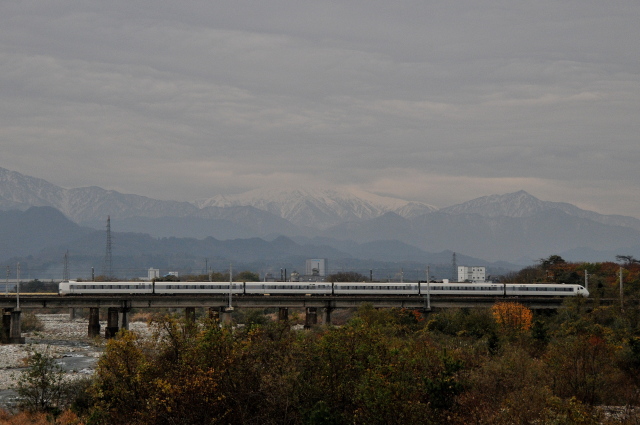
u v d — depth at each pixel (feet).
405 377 201.36
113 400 198.59
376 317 483.51
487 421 198.49
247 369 195.93
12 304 610.24
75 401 272.51
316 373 206.28
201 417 187.42
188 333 209.67
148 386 194.29
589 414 196.65
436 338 447.83
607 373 277.64
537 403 207.82
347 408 200.13
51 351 482.28
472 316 507.30
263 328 214.28
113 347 202.28
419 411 190.90
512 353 297.12
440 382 206.08
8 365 447.42
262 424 189.47
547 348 370.32
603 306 570.05
